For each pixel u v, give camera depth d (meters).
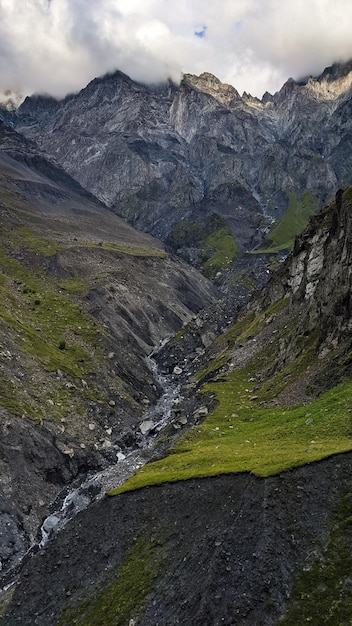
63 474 73.44
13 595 47.12
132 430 92.88
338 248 87.19
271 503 40.66
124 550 45.78
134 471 70.75
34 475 69.69
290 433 57.19
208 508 44.72
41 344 109.00
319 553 35.66
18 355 95.81
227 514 42.56
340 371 67.12
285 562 35.69
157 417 98.44
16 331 106.88
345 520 37.31
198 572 38.44
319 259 106.19
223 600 35.03
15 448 70.44
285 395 74.88
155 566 41.84
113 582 42.69
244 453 54.47
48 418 81.50
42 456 72.81
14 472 67.56
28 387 87.06
